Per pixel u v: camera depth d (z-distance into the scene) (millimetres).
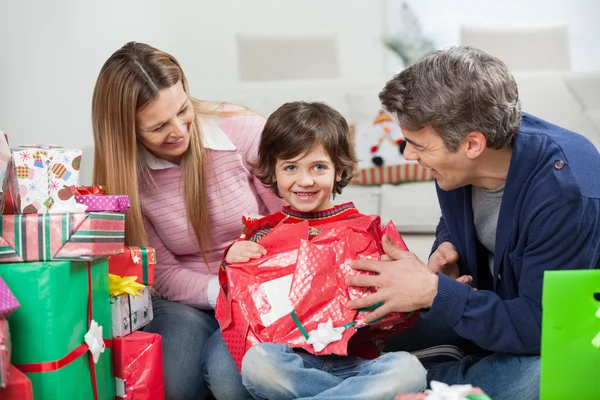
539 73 4023
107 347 1422
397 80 1376
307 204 1627
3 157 1271
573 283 1131
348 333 1398
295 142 1581
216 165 1782
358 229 1546
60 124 3918
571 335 1135
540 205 1331
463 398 1006
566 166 1329
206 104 1911
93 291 1353
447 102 1297
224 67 4297
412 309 1369
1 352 1070
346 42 4355
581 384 1141
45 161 1402
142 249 1591
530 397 1350
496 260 1465
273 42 4219
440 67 1320
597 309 1129
